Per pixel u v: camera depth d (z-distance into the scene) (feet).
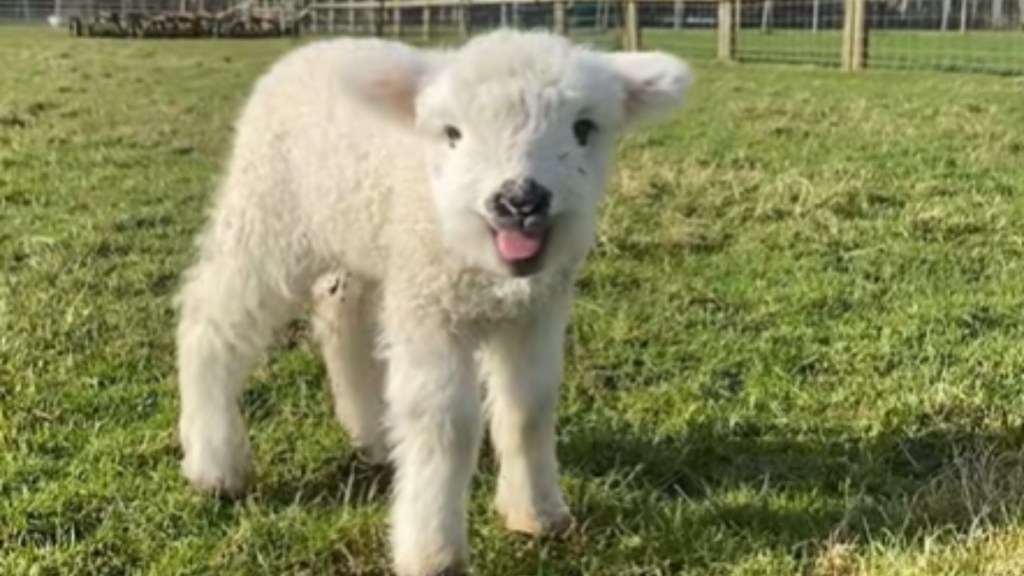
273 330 2.97
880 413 3.29
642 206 5.49
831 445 3.13
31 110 9.23
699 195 5.67
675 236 4.96
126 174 6.53
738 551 2.58
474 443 2.50
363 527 2.70
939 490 2.77
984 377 3.50
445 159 2.30
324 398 3.48
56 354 3.76
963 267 4.57
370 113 2.45
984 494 2.69
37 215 5.57
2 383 3.50
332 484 3.01
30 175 6.47
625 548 2.62
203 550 2.65
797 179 5.87
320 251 2.79
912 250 4.76
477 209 2.20
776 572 2.48
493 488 2.91
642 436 3.20
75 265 4.69
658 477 2.99
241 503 2.88
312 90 2.76
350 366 3.10
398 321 2.49
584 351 3.78
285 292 2.88
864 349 3.76
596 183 2.34
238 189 2.86
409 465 2.50
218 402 2.94
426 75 2.41
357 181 2.59
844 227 5.10
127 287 4.45
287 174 2.78
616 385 3.58
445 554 2.48
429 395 2.45
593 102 2.29
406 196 2.45
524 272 2.20
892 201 5.57
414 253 2.43
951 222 5.08
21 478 2.96
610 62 2.45
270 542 2.67
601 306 4.20
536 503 2.68
